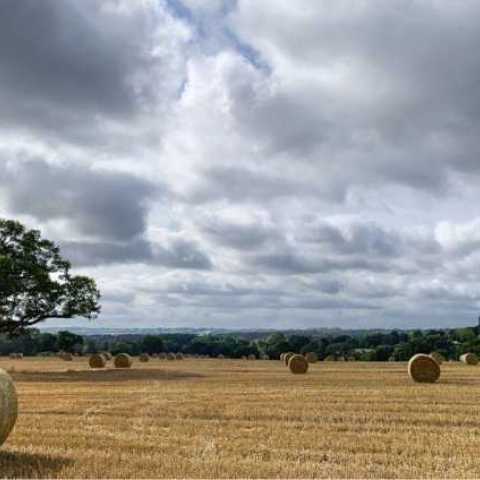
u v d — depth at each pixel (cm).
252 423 1953
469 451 1523
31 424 1939
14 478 1233
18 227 5138
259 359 8194
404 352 7875
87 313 5341
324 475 1274
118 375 4353
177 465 1348
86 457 1430
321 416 2088
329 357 7944
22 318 5166
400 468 1342
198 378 3978
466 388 3094
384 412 2178
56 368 5425
